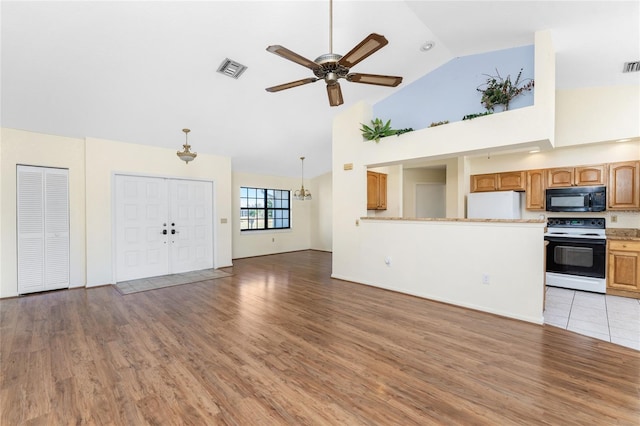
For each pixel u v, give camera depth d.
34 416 1.70
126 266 4.93
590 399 1.82
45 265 4.24
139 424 1.64
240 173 7.41
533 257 3.04
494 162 5.29
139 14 2.60
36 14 2.46
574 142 4.01
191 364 2.27
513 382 2.01
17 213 4.04
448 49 3.63
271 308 3.55
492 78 3.58
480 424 1.62
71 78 3.27
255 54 3.31
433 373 2.13
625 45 2.87
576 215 4.65
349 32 3.15
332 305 3.66
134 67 3.25
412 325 3.01
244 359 2.34
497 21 2.83
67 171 4.41
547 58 2.85
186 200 5.65
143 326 3.01
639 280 3.77
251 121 4.93
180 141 5.17
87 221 4.51
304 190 8.01
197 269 5.81
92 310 3.50
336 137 5.07
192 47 3.09
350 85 4.22
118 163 4.80
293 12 2.79
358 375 2.11
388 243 4.32
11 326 3.02
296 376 2.10
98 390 1.95
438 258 3.76
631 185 4.03
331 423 1.64
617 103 3.77
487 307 3.35
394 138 4.17
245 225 7.62
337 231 5.08
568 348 2.49
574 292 4.13
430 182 7.15
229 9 2.67
